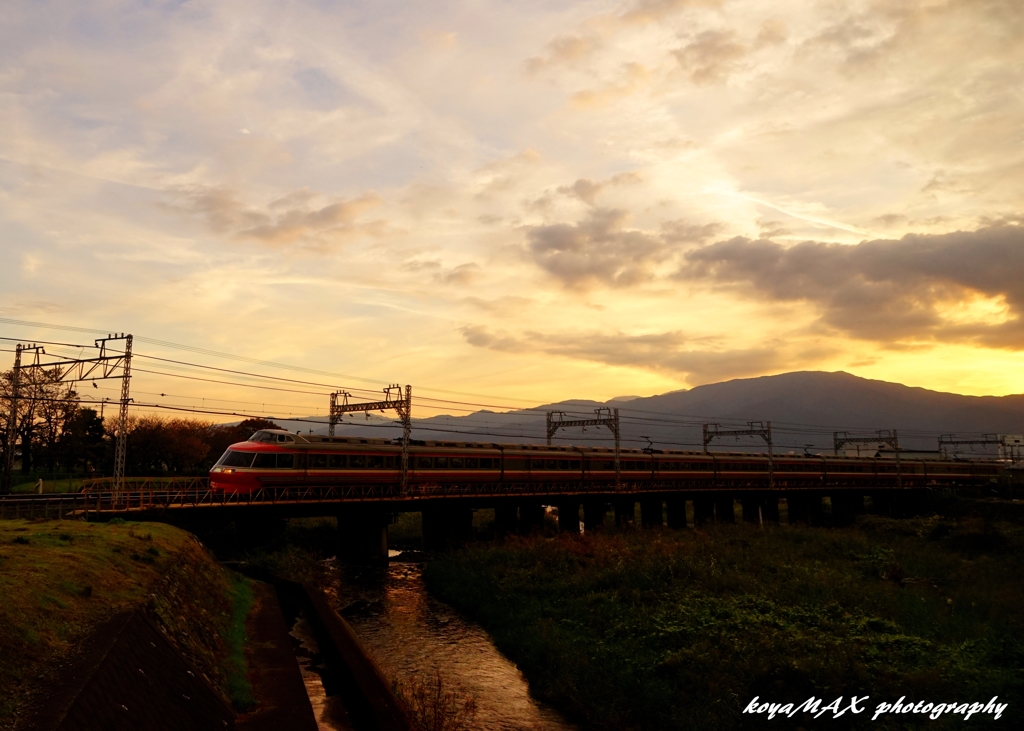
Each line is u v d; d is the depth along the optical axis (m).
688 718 19.03
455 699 21.73
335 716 18.28
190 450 70.69
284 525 48.84
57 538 21.14
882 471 88.19
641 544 46.44
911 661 21.66
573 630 27.73
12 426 39.19
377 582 39.31
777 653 22.39
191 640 18.00
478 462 52.81
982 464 104.38
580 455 60.75
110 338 34.41
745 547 46.56
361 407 51.06
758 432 77.88
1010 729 16.55
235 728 15.12
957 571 39.69
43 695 10.28
